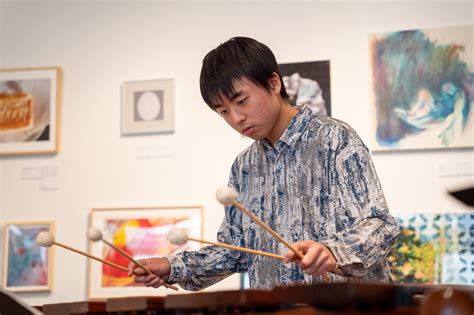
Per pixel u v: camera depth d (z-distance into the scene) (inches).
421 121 142.2
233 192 63.9
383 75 144.9
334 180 77.5
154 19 158.9
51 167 158.2
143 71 157.6
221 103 78.7
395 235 72.6
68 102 159.8
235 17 154.8
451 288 53.4
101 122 157.8
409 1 146.6
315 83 147.6
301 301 53.0
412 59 144.5
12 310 60.3
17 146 159.5
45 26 163.3
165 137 154.4
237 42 79.4
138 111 155.9
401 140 142.2
